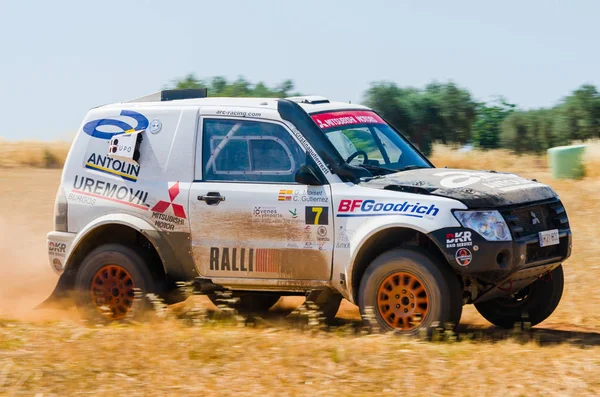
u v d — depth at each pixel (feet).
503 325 54.85
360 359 41.14
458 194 47.29
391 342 44.47
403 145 56.65
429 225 46.44
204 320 53.57
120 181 54.85
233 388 37.93
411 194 47.88
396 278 47.50
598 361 40.91
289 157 51.29
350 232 48.75
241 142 52.49
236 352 42.83
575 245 79.46
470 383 37.83
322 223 49.47
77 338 46.34
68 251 55.93
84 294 55.16
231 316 54.54
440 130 242.78
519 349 44.24
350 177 49.80
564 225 51.06
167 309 53.93
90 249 56.75
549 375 38.73
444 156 175.22
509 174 53.67
